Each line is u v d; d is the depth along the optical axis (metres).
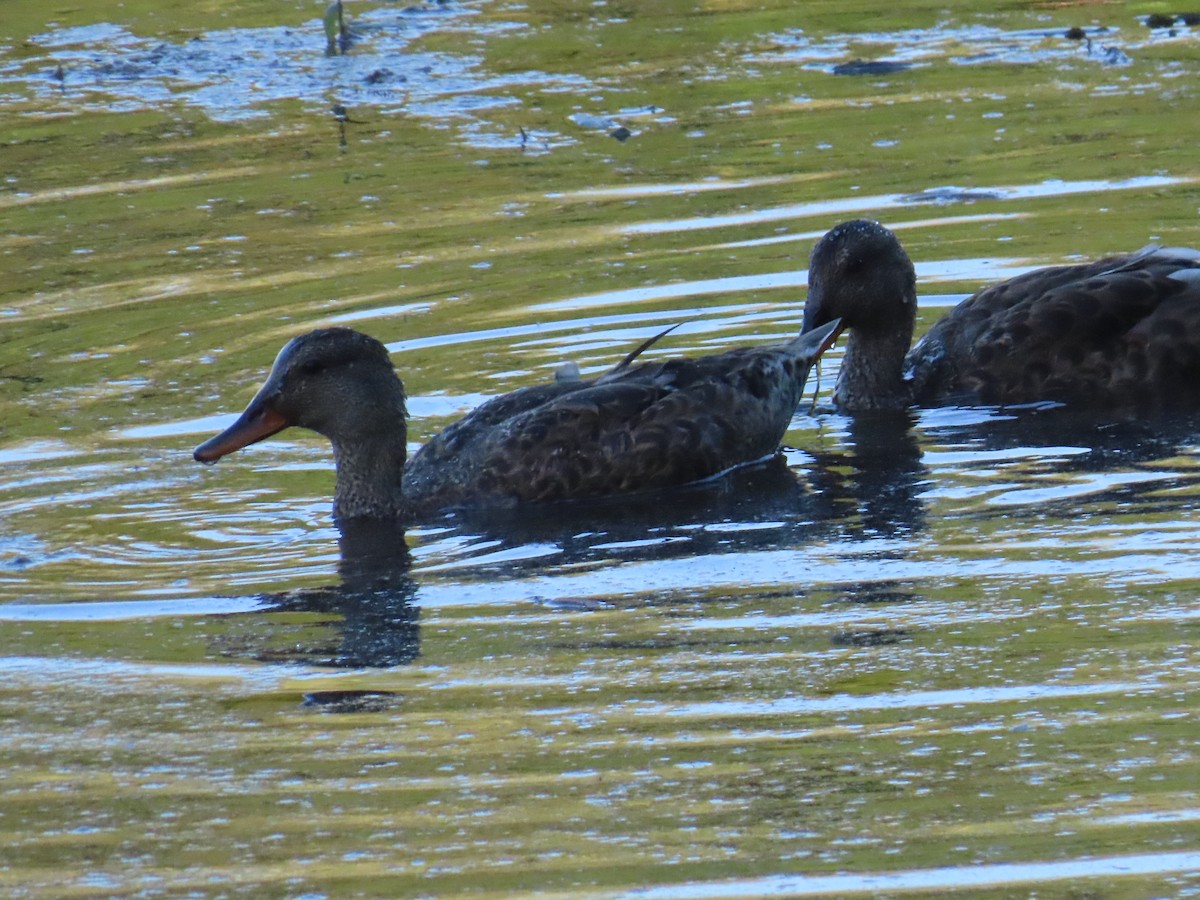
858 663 10.24
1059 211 18.62
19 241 19.25
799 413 15.53
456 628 11.08
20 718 10.00
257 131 22.70
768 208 19.20
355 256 18.39
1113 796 8.61
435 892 8.03
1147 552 11.62
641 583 11.70
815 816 8.56
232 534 12.95
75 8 28.48
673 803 8.75
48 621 11.41
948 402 15.34
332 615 11.39
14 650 10.95
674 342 16.00
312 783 9.12
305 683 10.34
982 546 11.94
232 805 8.92
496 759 9.29
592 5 27.94
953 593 11.18
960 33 25.69
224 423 14.69
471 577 11.98
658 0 28.14
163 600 11.71
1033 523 12.29
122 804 8.98
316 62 25.28
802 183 19.91
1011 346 15.24
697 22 26.83
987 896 7.82
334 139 22.28
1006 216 18.59
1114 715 9.42
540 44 25.88
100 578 12.12
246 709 10.02
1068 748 9.10
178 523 13.13
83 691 10.33
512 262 18.03
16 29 27.44
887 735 9.34
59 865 8.41
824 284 15.43
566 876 8.12
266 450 14.72
